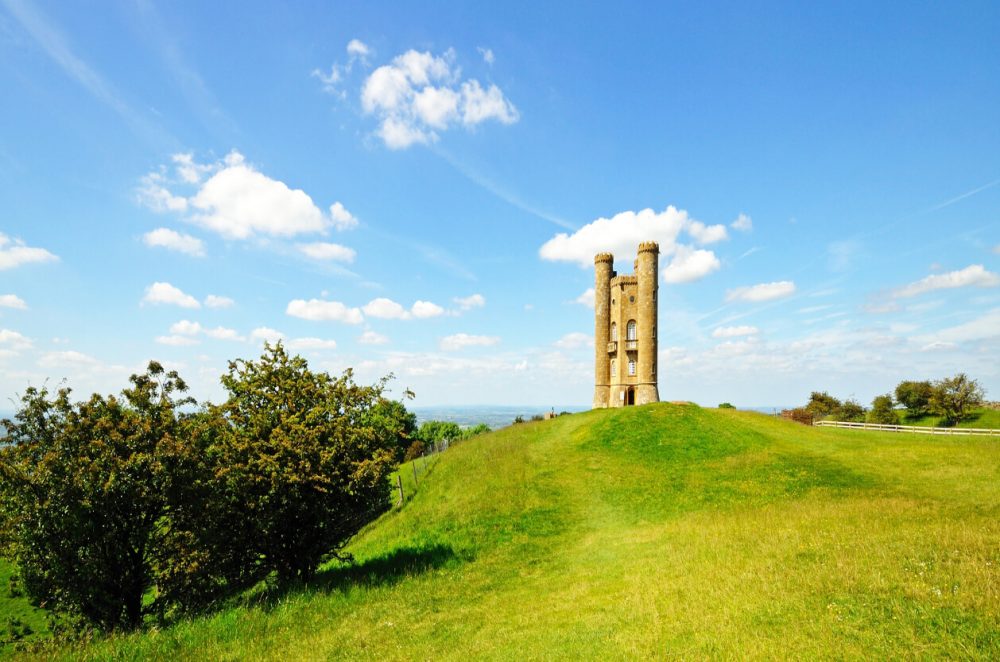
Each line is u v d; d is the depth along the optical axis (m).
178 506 17.38
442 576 18.00
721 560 14.79
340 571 19.55
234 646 12.34
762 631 9.61
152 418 17.80
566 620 12.47
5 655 13.04
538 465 33.66
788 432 39.81
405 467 48.59
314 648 12.13
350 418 20.03
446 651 11.59
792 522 18.11
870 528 15.84
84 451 16.39
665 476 29.00
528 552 20.23
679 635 10.13
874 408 78.19
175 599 18.42
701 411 41.19
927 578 10.60
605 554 18.58
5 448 16.47
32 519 15.70
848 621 9.37
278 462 17.17
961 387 68.88
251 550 18.52
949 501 20.00
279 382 19.95
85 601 16.69
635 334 60.00
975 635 8.11
